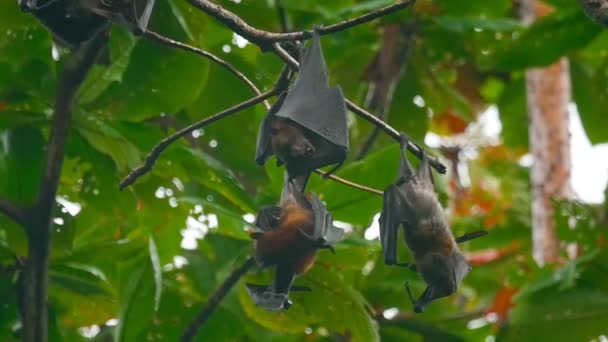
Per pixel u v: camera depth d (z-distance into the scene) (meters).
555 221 16.81
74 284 13.46
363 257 12.87
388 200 9.62
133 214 13.24
